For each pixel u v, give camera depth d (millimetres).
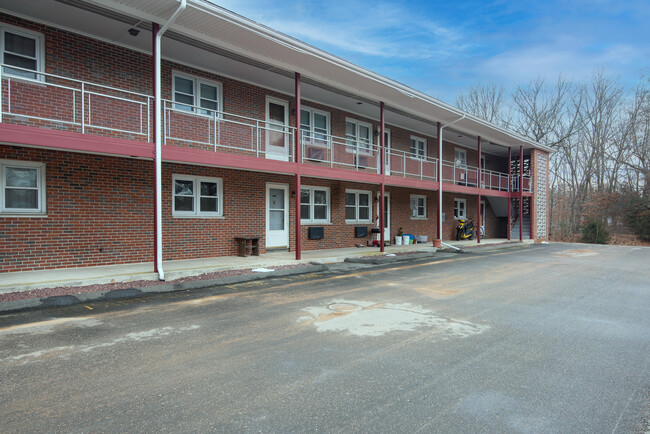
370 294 7270
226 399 3189
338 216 14969
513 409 3078
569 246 20297
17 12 7910
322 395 3275
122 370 3732
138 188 9664
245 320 5465
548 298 7133
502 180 22844
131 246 9539
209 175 11086
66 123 8047
